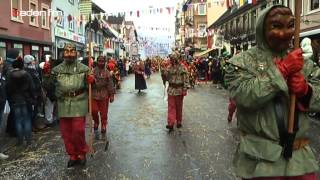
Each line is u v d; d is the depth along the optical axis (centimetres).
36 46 2864
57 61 1091
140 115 1427
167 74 1119
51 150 881
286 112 315
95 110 1074
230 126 1161
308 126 325
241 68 321
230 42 3978
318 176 618
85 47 4156
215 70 3059
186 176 675
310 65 334
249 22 3625
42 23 3003
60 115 732
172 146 904
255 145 319
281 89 299
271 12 312
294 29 312
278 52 320
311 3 2380
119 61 4631
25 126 943
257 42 324
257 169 316
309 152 328
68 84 727
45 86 745
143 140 977
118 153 845
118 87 2798
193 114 1424
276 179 313
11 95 937
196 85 3083
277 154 310
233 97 323
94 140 985
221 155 815
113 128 1152
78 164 752
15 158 819
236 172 336
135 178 670
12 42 2458
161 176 678
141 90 2695
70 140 745
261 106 310
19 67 941
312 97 313
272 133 315
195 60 4062
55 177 684
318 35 2153
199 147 890
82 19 3084
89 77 735
